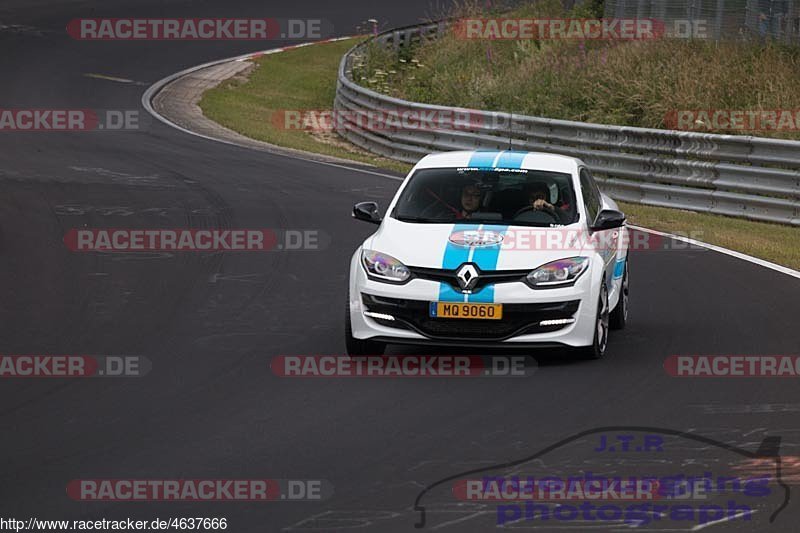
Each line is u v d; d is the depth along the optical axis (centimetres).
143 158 7869
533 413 2769
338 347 3478
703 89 8525
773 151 6500
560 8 13138
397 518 2075
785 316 3922
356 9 17138
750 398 2900
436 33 13688
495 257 3269
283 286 4391
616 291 3706
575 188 3606
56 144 8375
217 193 6575
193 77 12462
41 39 13812
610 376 3133
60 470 2344
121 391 2975
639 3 10881
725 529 2020
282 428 2645
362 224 5775
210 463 2389
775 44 9100
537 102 9562
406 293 3238
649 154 7094
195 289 4319
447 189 3594
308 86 12850
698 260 5072
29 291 4241
